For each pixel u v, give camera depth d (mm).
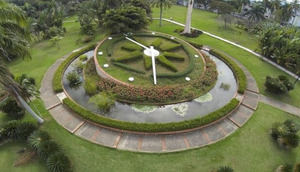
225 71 24906
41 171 12469
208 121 16156
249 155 14141
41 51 27984
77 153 13664
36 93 14562
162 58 23469
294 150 14625
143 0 39344
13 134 14062
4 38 10547
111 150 14008
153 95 18422
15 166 12711
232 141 15156
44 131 14445
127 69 21531
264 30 30469
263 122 17078
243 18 48656
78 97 19312
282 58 25500
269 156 14148
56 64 24625
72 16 48688
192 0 32562
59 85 19953
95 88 19625
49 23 34406
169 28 38969
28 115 16609
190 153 14070
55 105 17766
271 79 20859
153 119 17047
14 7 10680
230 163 13523
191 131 15797
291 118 17641
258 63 26672
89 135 15062
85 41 31125
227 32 38125
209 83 21297
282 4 40000
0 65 11164
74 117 16625
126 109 17969
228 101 19547
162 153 13938
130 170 12789
